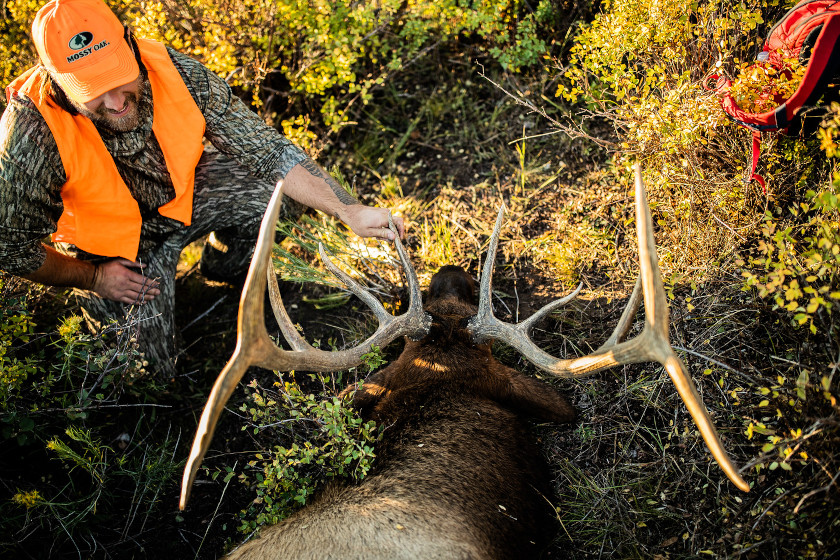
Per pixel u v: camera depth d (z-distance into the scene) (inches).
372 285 168.4
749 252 135.5
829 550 97.0
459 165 190.2
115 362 141.2
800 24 115.4
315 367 108.0
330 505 108.1
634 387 136.0
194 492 139.6
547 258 163.9
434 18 190.7
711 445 83.1
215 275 173.9
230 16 182.1
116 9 184.2
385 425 120.9
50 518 126.9
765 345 125.4
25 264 123.0
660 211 150.9
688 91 127.6
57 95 116.6
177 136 130.3
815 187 128.2
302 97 198.2
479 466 114.5
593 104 165.5
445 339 130.0
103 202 127.3
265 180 144.4
